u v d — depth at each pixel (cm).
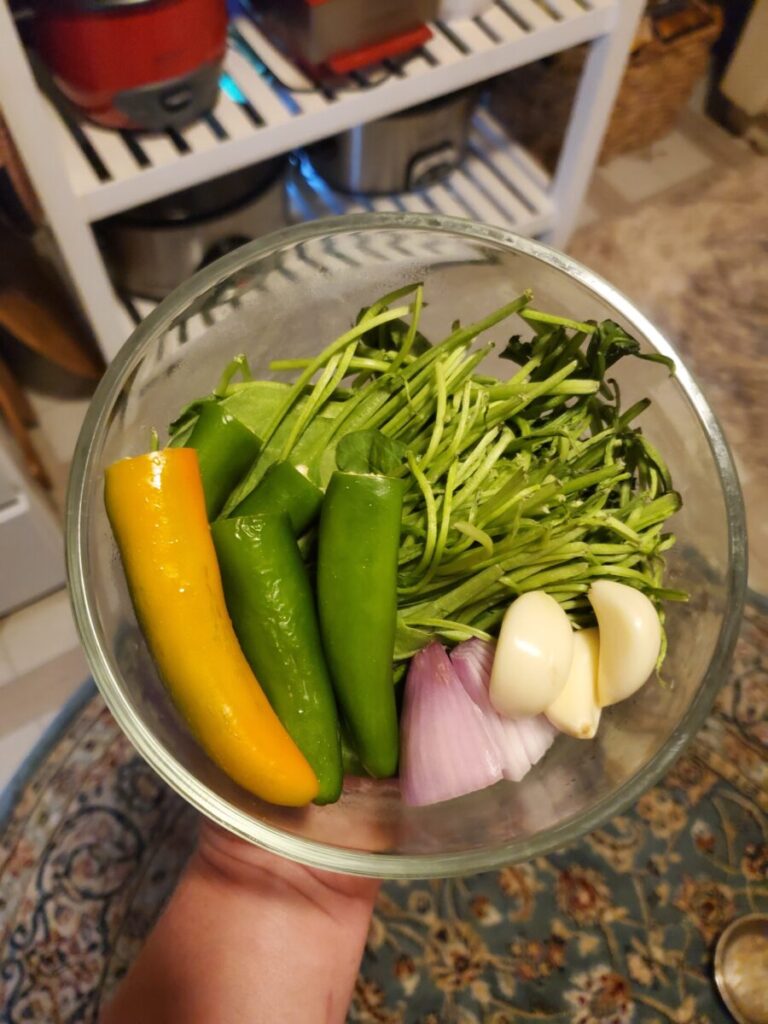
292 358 46
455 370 40
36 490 81
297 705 35
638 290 110
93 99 66
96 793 81
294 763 33
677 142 123
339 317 46
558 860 78
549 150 103
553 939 76
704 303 110
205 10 63
